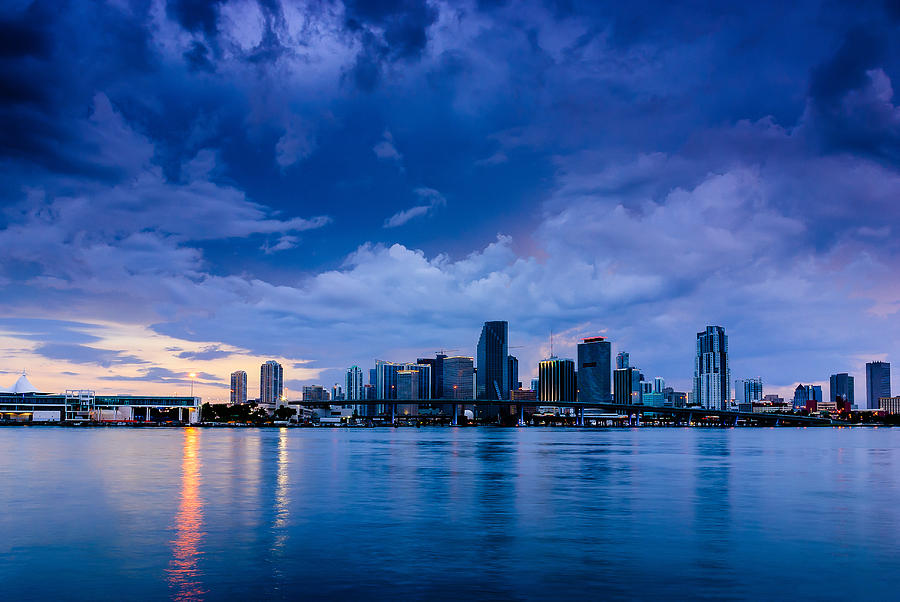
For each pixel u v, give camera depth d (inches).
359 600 1102.4
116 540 1563.7
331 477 3129.9
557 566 1336.1
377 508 2107.5
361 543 1545.3
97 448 5610.2
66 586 1176.8
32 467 3567.9
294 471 3437.5
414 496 2421.3
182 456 4576.8
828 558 1421.0
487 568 1316.4
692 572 1295.5
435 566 1328.7
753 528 1779.0
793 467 4028.1
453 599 1112.8
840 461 4680.1
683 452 6058.1
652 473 3513.8
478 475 3312.0
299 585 1187.9
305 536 1624.0
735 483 2982.3
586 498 2397.9
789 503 2278.5
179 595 1125.7
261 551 1454.2
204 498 2315.5
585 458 4926.2
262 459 4370.1
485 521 1870.1
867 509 2138.3
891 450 6653.5
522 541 1582.2
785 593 1165.7
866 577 1267.2
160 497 2331.4
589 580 1233.4
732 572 1299.2
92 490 2519.7
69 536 1610.5
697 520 1908.2
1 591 1149.7
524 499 2359.7
